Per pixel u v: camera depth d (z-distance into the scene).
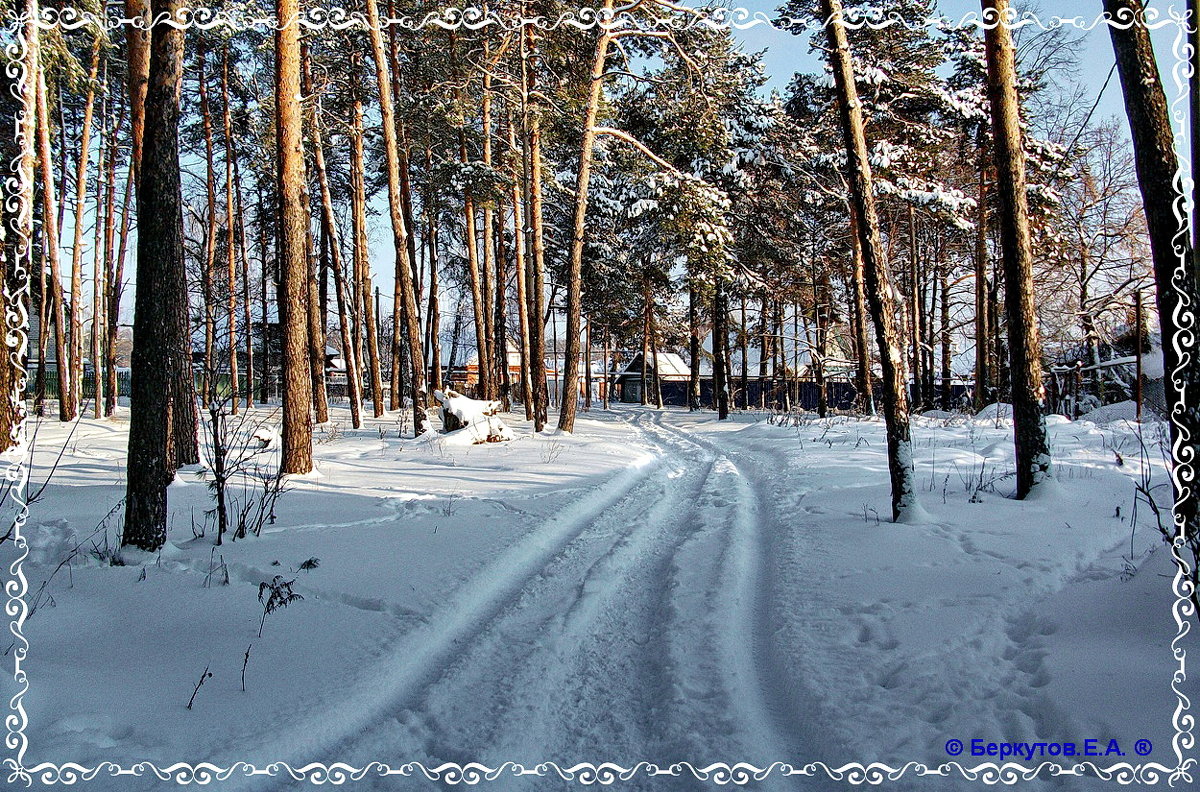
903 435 7.00
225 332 22.08
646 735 3.46
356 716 3.61
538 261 19.27
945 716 3.38
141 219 5.84
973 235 22.86
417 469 11.44
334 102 20.06
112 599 4.86
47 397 28.50
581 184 17.70
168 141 5.80
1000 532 6.48
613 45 18.94
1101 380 24.47
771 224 24.28
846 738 3.22
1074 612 4.38
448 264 33.66
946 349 28.58
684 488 10.90
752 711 3.63
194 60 19.94
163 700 3.53
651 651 4.46
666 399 58.03
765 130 21.59
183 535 6.58
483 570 5.84
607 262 29.27
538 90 20.09
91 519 6.90
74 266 21.08
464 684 3.96
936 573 5.38
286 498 8.45
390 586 5.33
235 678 3.81
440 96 18.83
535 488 9.73
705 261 21.52
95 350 21.27
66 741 3.03
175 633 4.38
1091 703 3.27
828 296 26.17
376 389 24.23
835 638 4.34
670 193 19.23
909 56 19.31
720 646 4.33
